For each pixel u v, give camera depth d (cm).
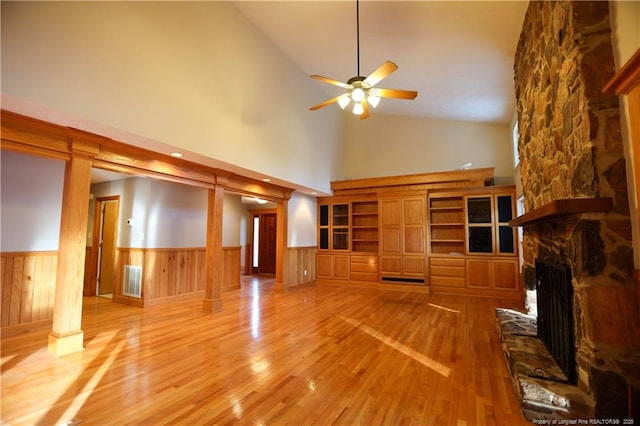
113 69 305
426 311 499
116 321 432
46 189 413
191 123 386
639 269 185
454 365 288
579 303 207
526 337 305
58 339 307
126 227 554
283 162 570
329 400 225
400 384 250
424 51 429
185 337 365
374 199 747
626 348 188
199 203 625
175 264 571
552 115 276
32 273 395
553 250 270
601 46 206
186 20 384
